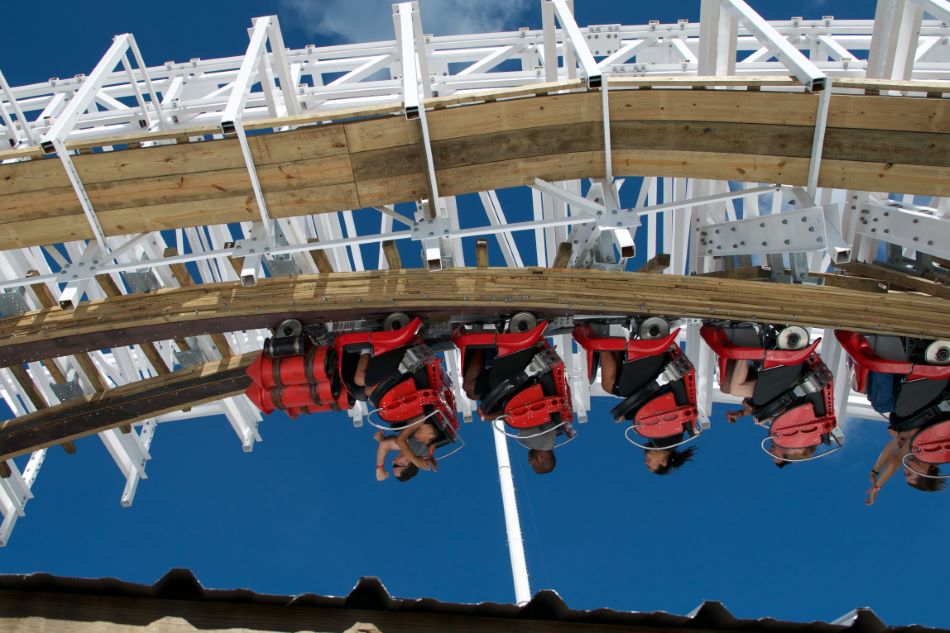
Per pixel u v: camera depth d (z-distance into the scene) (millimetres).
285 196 8500
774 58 13094
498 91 8031
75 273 8719
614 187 8617
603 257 9125
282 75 9641
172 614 3203
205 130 8117
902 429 8539
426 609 3270
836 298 8547
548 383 8602
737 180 8414
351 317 9102
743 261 9680
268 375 8938
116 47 9633
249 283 8484
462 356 8945
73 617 3174
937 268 9188
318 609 3264
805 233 8406
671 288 8742
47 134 8156
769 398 8609
